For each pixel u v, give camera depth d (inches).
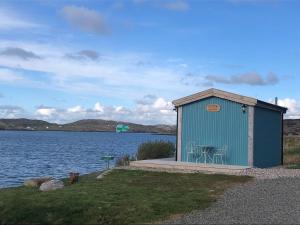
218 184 570.6
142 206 430.3
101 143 3700.8
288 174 644.7
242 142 747.4
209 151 773.3
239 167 686.5
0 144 2992.1
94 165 1439.5
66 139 4719.5
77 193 493.7
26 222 390.3
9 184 937.5
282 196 485.4
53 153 2105.1
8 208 424.5
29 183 625.0
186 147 793.6
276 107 844.0
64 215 401.7
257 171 669.3
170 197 478.3
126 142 4099.4
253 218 386.3
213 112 775.1
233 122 756.0
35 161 1598.2
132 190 519.5
